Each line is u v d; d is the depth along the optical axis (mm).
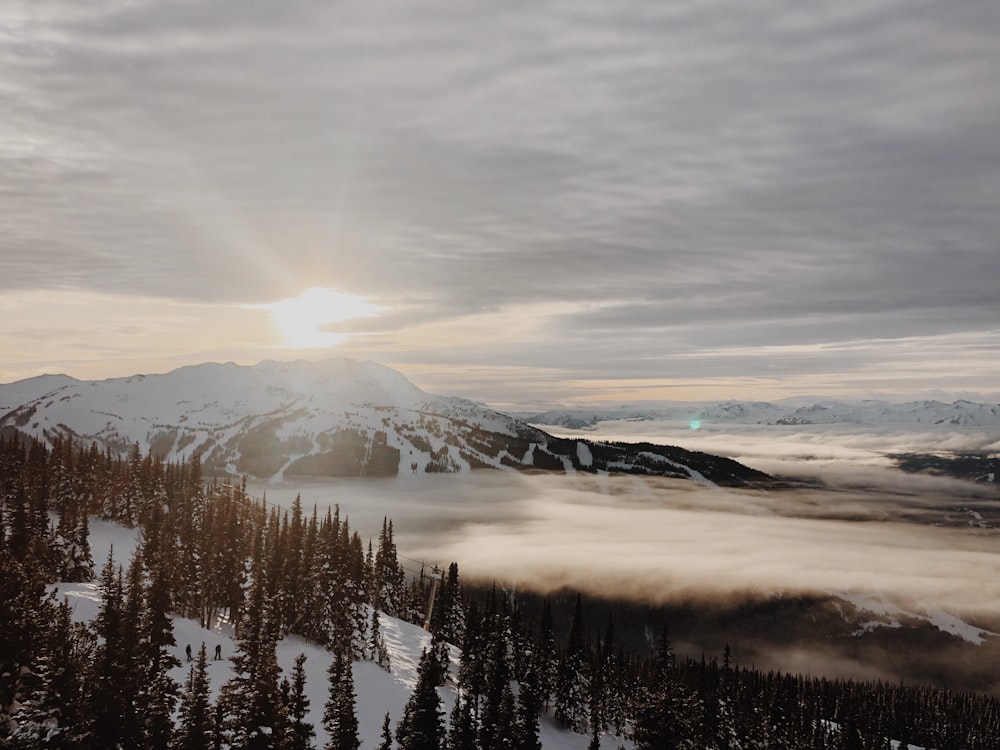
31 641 47750
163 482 155250
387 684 94875
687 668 124562
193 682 53281
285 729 54688
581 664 109938
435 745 68500
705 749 100438
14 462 136125
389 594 147750
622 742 109812
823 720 151000
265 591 98688
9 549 83562
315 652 99375
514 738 76000
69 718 46281
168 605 76688
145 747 49781
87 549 103688
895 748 161625
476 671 101562
